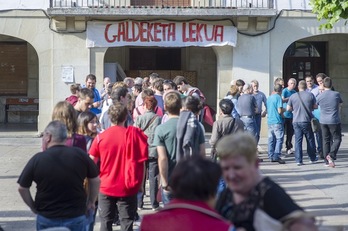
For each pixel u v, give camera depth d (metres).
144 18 19.55
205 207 3.98
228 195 4.45
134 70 23.72
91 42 19.55
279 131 15.13
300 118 14.77
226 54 19.88
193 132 8.07
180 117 8.19
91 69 19.67
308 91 15.03
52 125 6.27
